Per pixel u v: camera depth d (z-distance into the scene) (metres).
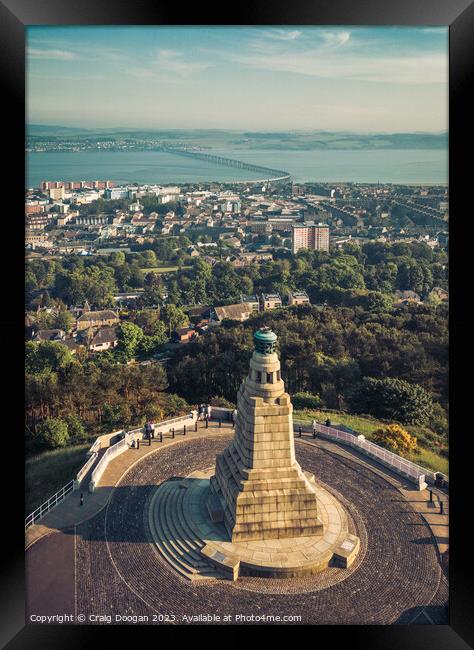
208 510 51.50
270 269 155.75
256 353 47.88
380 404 85.81
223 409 72.44
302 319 115.12
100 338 120.12
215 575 46.84
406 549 49.88
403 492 57.22
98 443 64.19
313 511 48.94
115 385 91.56
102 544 50.12
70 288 146.75
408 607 44.94
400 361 99.62
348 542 49.19
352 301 134.50
